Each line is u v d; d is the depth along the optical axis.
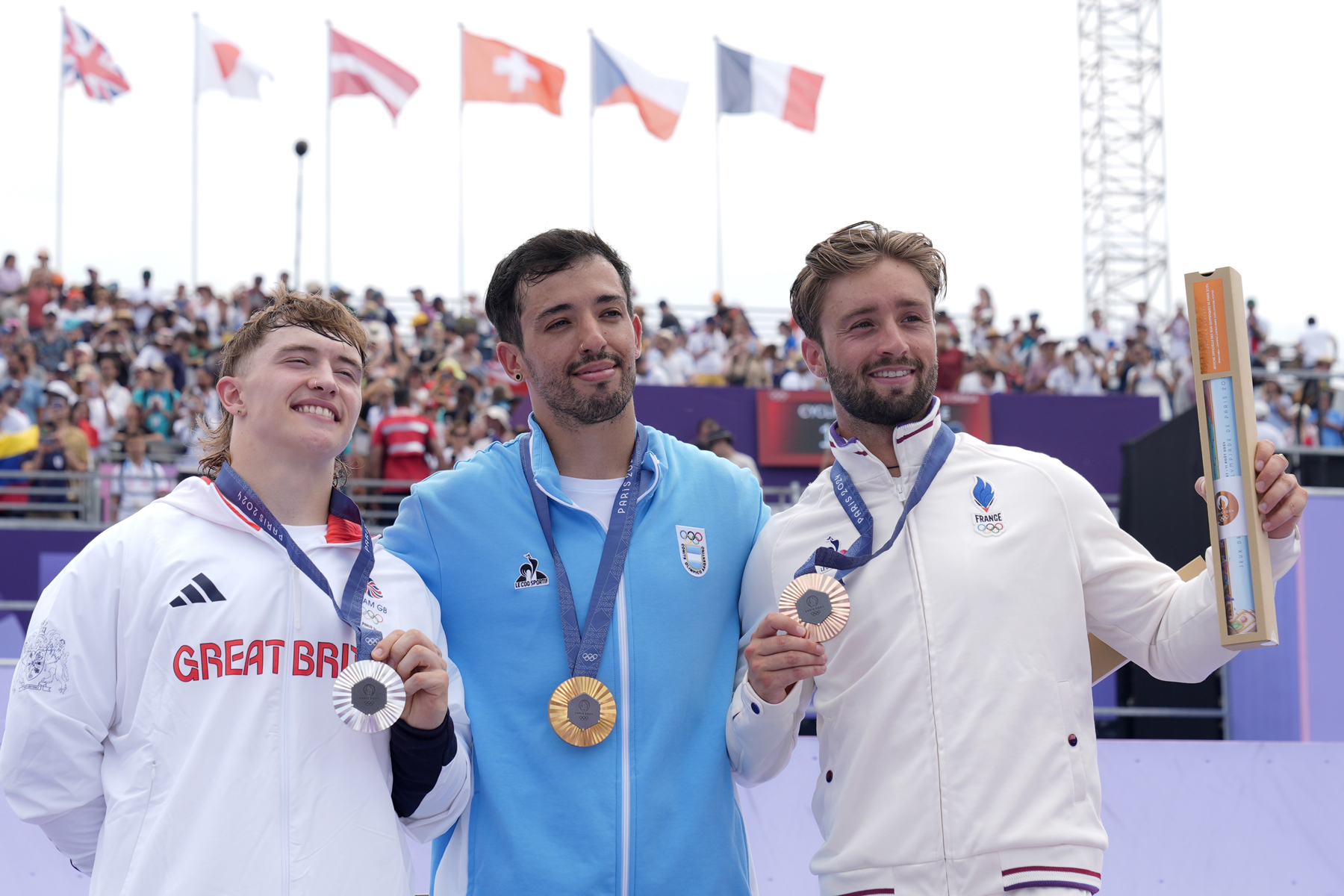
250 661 1.85
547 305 2.21
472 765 2.14
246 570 1.91
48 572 6.80
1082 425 9.45
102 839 1.78
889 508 2.15
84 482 7.64
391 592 2.05
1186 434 5.18
